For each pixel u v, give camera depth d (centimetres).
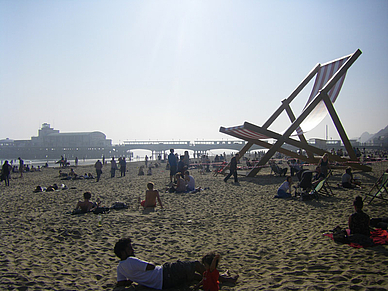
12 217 772
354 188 1045
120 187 1430
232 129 1541
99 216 716
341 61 1579
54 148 13962
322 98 1492
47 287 360
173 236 564
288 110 1714
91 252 487
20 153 14275
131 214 766
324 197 896
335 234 488
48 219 732
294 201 866
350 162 1580
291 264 406
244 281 364
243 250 475
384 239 463
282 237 534
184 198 1004
